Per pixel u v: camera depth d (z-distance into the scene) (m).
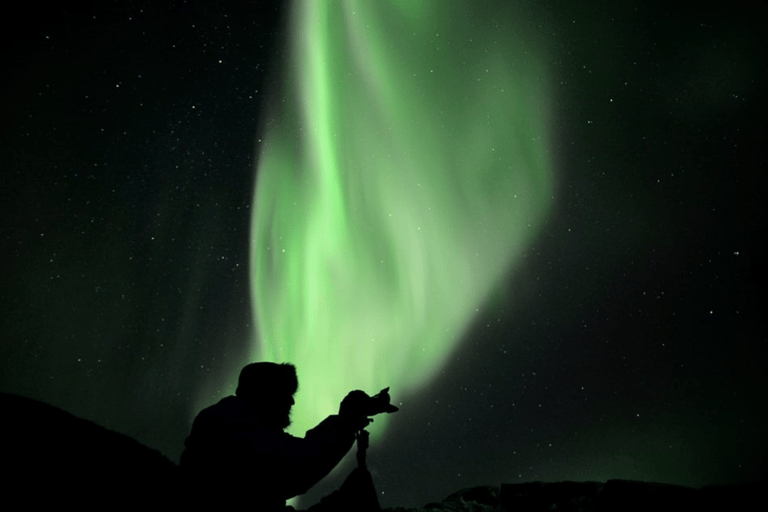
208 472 1.83
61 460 1.91
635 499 2.91
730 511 2.65
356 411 1.94
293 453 1.80
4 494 1.77
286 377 2.03
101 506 1.86
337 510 2.06
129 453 2.06
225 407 1.91
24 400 2.04
